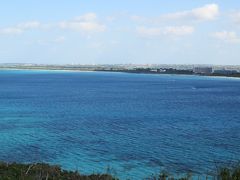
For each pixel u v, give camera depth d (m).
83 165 36.56
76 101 114.25
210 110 91.38
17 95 134.38
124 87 189.50
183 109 93.44
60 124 65.12
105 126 62.94
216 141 49.16
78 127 61.62
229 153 41.72
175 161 38.12
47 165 23.38
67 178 20.80
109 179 21.98
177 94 149.12
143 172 33.91
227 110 91.50
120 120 71.06
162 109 92.88
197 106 101.81
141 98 128.38
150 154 41.28
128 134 54.75
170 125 64.62
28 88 172.88
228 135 54.00
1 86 186.00
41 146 45.53
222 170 17.19
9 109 89.19
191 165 36.34
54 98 124.12
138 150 43.47
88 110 89.00
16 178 19.67
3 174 20.39
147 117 76.12
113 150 43.44
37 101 112.50
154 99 124.75
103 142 48.34
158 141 49.12
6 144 46.66
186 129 60.00
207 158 39.25
